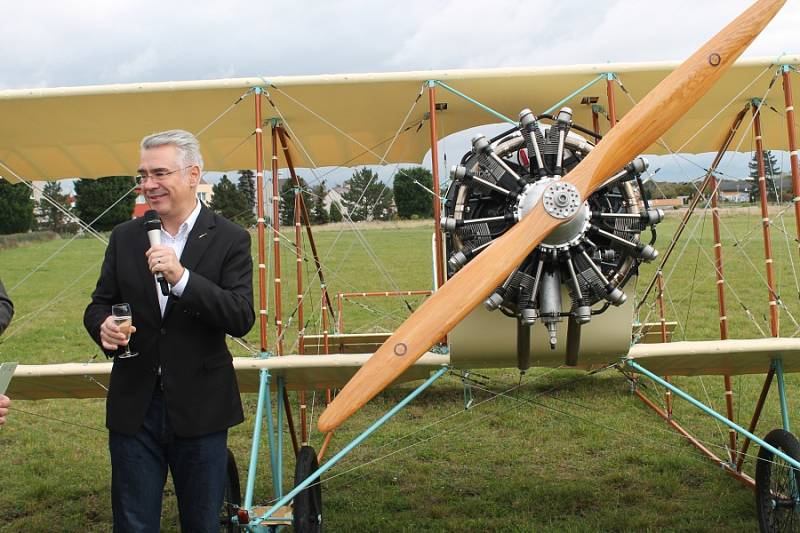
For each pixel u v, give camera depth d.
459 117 4.70
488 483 4.70
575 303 3.33
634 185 3.41
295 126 4.83
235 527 3.89
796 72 3.98
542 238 3.13
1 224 28.20
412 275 15.25
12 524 4.29
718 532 3.87
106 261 2.76
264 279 3.94
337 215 21.55
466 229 3.42
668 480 4.62
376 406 6.71
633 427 5.82
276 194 4.71
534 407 6.46
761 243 15.83
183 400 2.57
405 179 19.84
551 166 3.35
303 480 3.49
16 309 13.06
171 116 4.49
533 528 3.94
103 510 4.48
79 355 9.20
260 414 3.66
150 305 2.62
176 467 2.63
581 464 5.02
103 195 25.39
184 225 2.70
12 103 4.14
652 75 4.05
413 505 4.40
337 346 7.15
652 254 3.30
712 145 5.65
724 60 3.26
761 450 3.71
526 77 4.00
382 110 4.51
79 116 4.42
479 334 3.58
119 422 2.58
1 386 2.37
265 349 3.88
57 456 5.44
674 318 10.32
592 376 7.51
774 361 3.96
